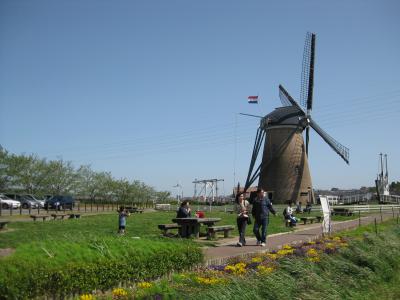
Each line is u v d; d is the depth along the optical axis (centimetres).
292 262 1117
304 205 5266
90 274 859
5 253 898
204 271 1070
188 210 2058
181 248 1131
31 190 5694
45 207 4534
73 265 829
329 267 1164
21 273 746
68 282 811
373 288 1096
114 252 962
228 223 2895
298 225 2969
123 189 6756
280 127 5459
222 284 902
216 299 805
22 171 5512
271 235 2175
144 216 3553
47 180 5756
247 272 1052
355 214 4116
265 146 5578
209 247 1633
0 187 5316
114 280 913
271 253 1374
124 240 1087
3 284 714
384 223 2938
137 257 981
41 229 2138
